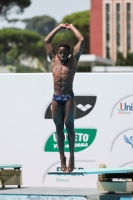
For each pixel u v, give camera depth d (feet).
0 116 110.22
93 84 107.45
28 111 109.50
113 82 107.04
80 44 79.10
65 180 106.83
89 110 107.55
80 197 84.99
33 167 108.78
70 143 79.41
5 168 108.58
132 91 106.52
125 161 106.32
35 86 109.50
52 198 85.76
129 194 87.66
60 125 79.61
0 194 87.92
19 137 109.50
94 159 107.04
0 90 110.42
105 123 107.04
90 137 107.24
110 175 92.68
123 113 106.63
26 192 90.84
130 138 106.32
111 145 106.73
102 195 84.48
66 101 78.23
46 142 108.68
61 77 78.28
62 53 78.02
